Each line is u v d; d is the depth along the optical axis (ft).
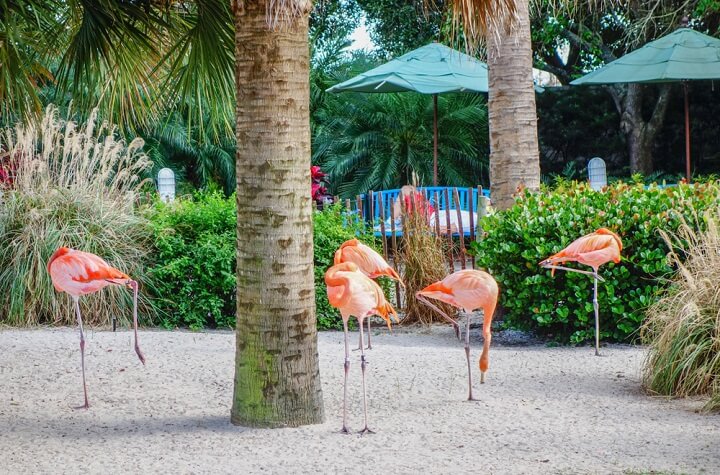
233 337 26.71
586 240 23.36
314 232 30.68
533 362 22.77
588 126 64.23
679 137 62.90
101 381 20.92
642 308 24.41
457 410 18.03
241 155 16.63
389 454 15.07
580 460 14.58
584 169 64.59
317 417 17.11
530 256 25.64
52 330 28.04
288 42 16.30
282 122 16.40
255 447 15.58
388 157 60.08
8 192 31.19
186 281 30.07
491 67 29.76
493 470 14.10
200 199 33.99
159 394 19.75
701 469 13.97
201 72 23.47
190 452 15.35
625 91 62.34
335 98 63.36
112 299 29.45
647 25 57.47
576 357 23.54
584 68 67.05
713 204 24.88
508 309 29.63
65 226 29.94
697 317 19.57
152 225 30.86
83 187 31.71
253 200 16.53
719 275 20.52
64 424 17.35
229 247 30.35
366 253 25.07
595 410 18.03
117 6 20.99
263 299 16.66
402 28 69.72
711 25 62.44
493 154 29.96
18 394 19.75
